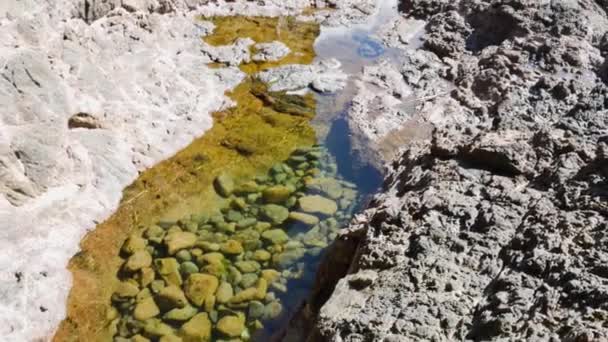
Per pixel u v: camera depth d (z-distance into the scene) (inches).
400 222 69.4
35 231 79.0
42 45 90.5
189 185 94.0
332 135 107.0
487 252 61.1
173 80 108.5
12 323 69.4
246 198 93.0
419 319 53.6
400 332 52.8
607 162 67.6
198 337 72.5
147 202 90.0
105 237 84.2
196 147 100.7
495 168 75.8
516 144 77.0
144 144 96.7
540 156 75.6
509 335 50.4
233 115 108.6
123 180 91.7
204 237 85.7
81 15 104.1
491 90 111.3
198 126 103.8
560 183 69.1
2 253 74.6
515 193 69.1
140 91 103.0
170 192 92.3
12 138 81.1
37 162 82.4
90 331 72.6
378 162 99.9
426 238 63.7
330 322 57.1
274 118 109.1
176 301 76.2
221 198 92.9
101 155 91.3
